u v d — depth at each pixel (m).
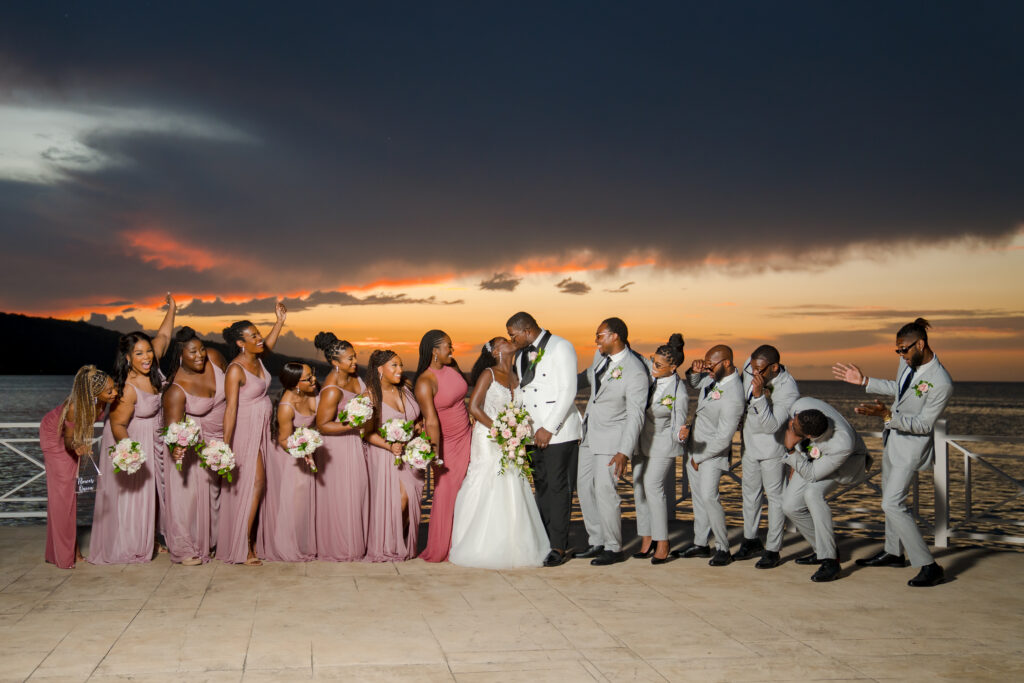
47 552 6.35
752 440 6.68
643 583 6.01
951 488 23.34
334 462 6.62
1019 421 78.00
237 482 6.46
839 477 6.27
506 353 6.74
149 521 6.48
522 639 4.68
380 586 5.84
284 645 4.54
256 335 6.56
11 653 4.37
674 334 6.72
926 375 6.12
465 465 6.72
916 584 5.97
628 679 4.09
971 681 4.11
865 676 4.16
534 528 6.61
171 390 6.36
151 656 4.34
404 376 6.95
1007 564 6.66
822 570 6.14
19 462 28.33
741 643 4.66
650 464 6.68
